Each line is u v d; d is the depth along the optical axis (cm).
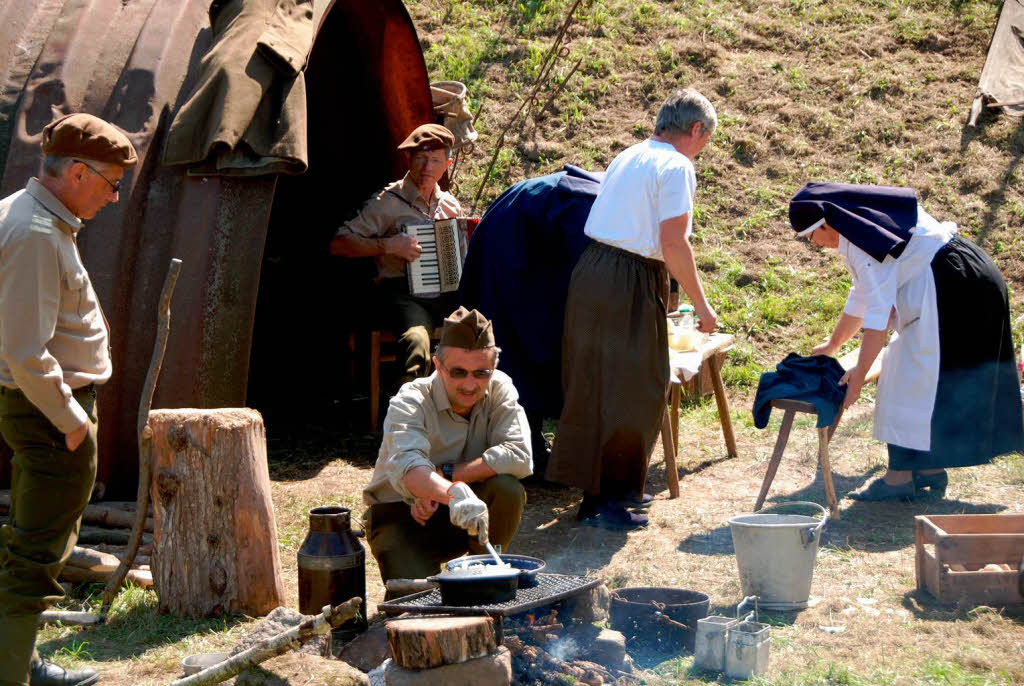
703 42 1222
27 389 304
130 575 445
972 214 985
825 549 502
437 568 413
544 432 734
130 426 566
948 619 412
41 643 389
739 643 354
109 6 641
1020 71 1136
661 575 477
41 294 302
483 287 624
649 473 656
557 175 631
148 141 589
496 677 310
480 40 1224
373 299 745
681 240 516
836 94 1148
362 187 892
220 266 573
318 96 862
